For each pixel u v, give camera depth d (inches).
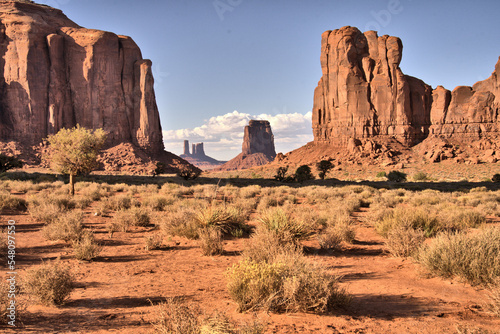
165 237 428.5
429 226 411.5
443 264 241.1
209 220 431.5
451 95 5388.8
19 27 5231.3
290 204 734.5
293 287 175.3
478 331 143.1
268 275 188.1
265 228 367.9
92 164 878.4
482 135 5137.8
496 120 5152.6
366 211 723.4
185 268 285.1
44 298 188.2
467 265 230.8
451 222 460.8
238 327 145.2
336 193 1083.9
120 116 5826.8
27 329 154.3
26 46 5191.9
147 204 739.4
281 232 354.3
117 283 239.6
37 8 5748.0
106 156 5349.4
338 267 285.3
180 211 484.4
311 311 178.2
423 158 4822.8
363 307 187.5
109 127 5728.3
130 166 5226.4
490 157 4394.7
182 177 2413.9
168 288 226.4
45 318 169.9
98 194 928.3
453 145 5012.3
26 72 5152.6
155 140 6053.2
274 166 5477.4
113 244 385.4
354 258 319.3
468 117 5236.2
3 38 5211.6
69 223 391.2
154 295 210.8
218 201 797.9
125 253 343.6
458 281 231.1
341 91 5762.8
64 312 179.3
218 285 233.1
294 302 176.2
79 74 5595.5
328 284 185.0
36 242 375.2
